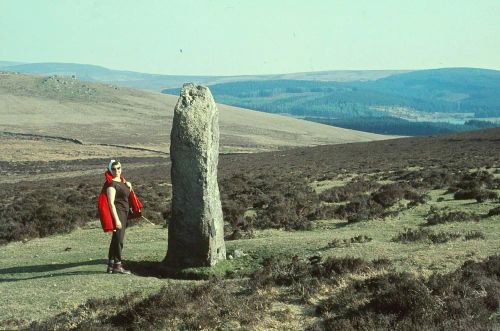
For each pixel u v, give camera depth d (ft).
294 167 205.98
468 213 63.26
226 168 237.86
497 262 35.37
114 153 422.82
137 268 46.57
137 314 32.27
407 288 31.53
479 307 29.43
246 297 34.32
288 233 64.39
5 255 61.16
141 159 380.17
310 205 84.74
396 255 41.83
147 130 605.73
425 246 44.73
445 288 31.55
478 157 187.62
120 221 43.09
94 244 65.41
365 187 104.22
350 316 30.58
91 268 45.32
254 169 210.59
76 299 35.88
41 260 52.37
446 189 97.19
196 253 45.44
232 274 43.04
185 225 45.50
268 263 44.27
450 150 244.63
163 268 45.78
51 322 31.81
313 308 32.60
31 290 38.63
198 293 34.73
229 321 31.09
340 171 167.02
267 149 525.34
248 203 95.96
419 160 195.11
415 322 28.25
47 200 109.50
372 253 43.34
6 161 355.15
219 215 46.98
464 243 44.70
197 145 44.91
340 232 59.98
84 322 31.45
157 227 76.43
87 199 112.88
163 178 190.80
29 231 77.51
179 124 45.14
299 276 37.60
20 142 457.68
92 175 253.44
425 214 67.87
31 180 246.88
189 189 45.27
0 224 84.23
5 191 166.50
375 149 306.14
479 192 78.54
